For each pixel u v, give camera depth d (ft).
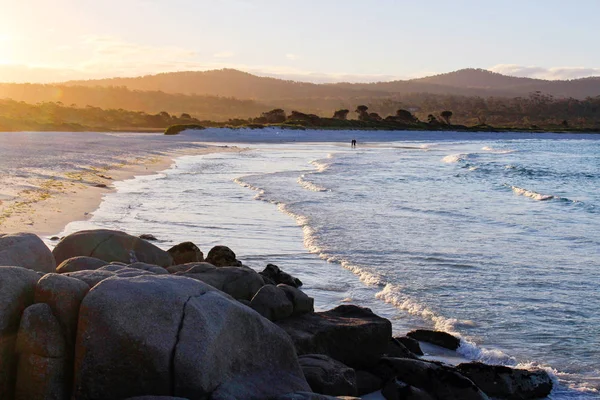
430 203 88.74
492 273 48.11
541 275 47.78
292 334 26.81
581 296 42.34
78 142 221.46
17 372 18.75
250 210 77.51
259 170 143.23
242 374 19.98
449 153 241.35
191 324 19.15
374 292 42.93
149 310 19.07
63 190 86.84
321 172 139.85
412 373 27.09
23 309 19.65
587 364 31.32
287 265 49.88
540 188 118.93
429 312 38.60
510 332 35.55
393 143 335.06
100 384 18.47
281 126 387.14
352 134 401.08
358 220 71.31
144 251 34.55
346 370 24.45
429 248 56.59
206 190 97.86
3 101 463.42
